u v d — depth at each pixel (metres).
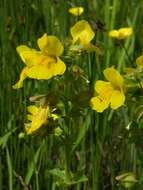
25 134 0.57
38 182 0.56
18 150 0.59
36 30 0.69
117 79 0.44
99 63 0.63
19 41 0.66
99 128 0.53
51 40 0.45
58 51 0.46
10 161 0.55
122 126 0.61
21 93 0.61
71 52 0.46
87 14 0.70
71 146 0.50
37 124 0.47
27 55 0.46
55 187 0.55
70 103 0.48
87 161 0.60
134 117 0.45
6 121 0.61
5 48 0.65
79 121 0.59
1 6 0.70
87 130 0.57
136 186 0.48
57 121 0.47
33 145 0.57
